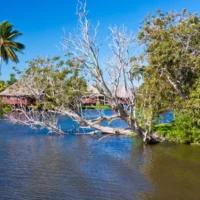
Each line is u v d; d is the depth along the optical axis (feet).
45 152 73.10
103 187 47.93
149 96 84.58
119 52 74.69
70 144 83.56
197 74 78.74
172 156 67.31
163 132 84.99
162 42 77.00
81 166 60.13
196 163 61.00
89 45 73.31
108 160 64.95
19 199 43.11
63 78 98.73
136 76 81.76
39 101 108.37
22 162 63.21
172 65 76.48
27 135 99.91
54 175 54.13
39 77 109.09
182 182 49.83
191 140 79.87
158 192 45.62
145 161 63.62
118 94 83.66
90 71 74.33
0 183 49.70
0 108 162.20
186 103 72.64
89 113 145.18
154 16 84.23
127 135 95.09
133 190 46.55
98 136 96.27
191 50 79.51
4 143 85.25
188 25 79.87
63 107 93.76
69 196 44.27
